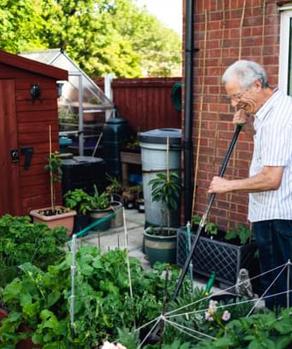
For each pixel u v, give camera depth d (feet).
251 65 8.29
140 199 19.97
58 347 7.25
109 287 7.72
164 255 13.66
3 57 15.10
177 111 21.18
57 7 44.98
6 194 15.99
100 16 50.31
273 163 8.19
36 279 8.29
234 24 12.98
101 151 23.20
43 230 11.05
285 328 5.66
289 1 11.67
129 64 54.75
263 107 8.37
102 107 23.73
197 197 14.60
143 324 7.52
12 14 30.58
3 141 15.71
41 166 16.72
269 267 9.12
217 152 13.87
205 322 7.14
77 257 8.15
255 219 9.09
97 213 16.83
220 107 13.58
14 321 8.08
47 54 23.56
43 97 16.42
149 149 15.02
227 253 11.97
